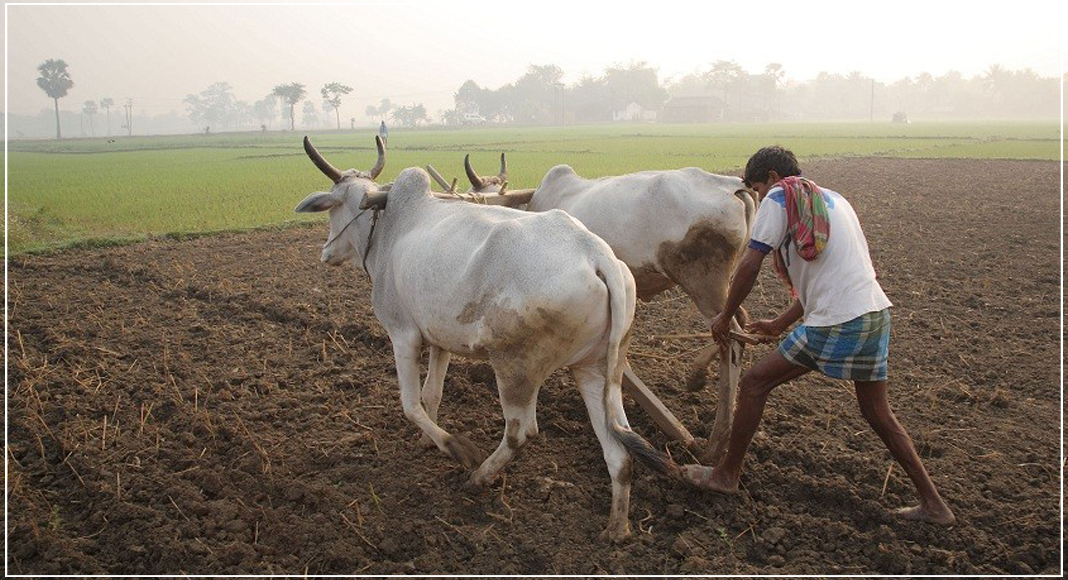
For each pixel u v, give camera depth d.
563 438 5.51
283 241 13.03
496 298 4.32
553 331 4.24
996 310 8.30
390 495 4.85
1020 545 4.22
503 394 4.45
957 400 6.00
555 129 86.19
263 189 21.11
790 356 4.38
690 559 4.12
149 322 8.20
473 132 78.94
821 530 4.41
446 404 6.16
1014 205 15.93
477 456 4.99
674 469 4.12
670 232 5.71
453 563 4.23
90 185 23.09
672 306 8.73
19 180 25.52
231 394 6.24
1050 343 7.21
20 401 6.11
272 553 4.33
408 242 5.07
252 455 5.29
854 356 4.25
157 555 4.29
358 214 5.68
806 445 5.23
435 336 4.77
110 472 5.11
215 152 45.78
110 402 6.16
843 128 70.31
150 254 11.86
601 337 4.35
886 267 10.38
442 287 4.59
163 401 6.11
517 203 6.63
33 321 8.21
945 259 10.77
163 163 35.09
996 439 5.34
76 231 14.15
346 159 33.38
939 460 5.05
